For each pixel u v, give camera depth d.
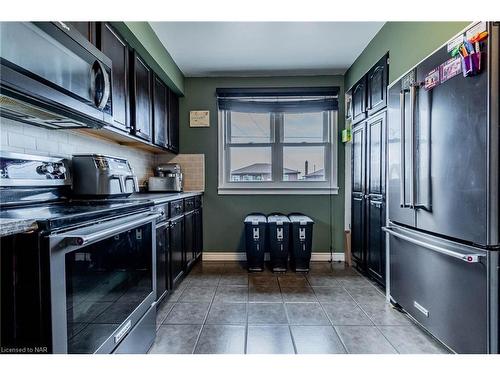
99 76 1.56
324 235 3.85
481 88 1.36
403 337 1.89
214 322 2.11
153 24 2.51
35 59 1.13
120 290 1.44
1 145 1.51
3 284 0.97
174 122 3.64
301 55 3.22
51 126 1.75
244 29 2.65
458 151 1.50
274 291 2.71
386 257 2.51
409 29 2.22
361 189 3.17
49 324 0.98
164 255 2.39
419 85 1.82
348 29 2.68
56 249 1.00
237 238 3.86
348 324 2.07
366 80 2.99
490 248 1.34
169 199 2.47
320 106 3.73
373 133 2.84
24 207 1.49
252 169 3.95
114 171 2.07
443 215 1.62
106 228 1.26
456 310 1.55
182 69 3.56
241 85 3.81
